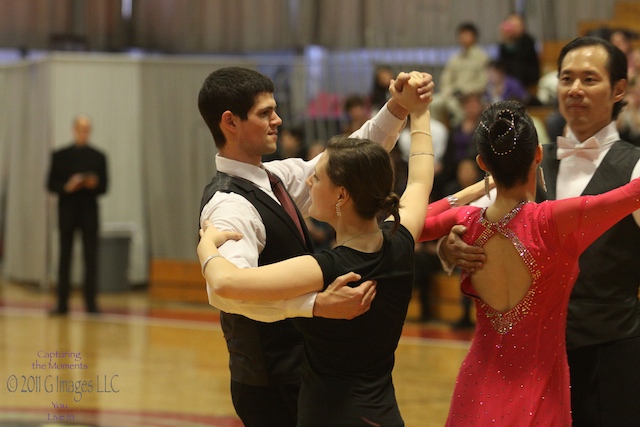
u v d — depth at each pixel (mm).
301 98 18094
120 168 19312
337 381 4039
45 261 19172
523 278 4422
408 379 10586
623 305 4918
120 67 19219
